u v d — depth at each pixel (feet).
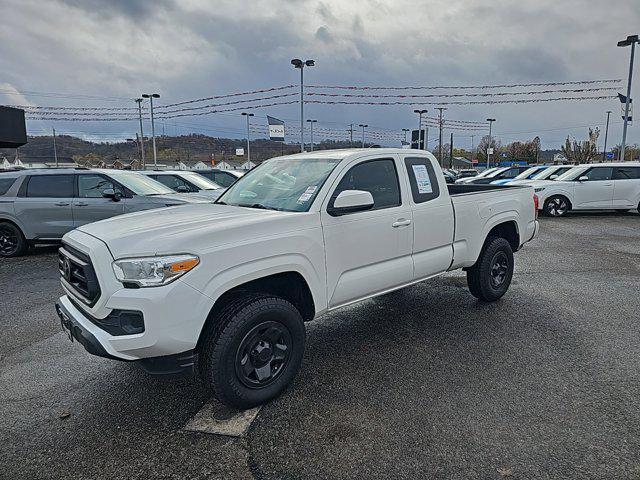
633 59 72.54
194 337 9.02
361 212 12.24
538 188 45.85
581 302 17.79
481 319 15.89
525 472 8.01
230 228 9.72
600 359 12.55
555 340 13.94
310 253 10.98
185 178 38.75
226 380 9.61
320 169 12.55
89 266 9.20
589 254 27.58
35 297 19.36
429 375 11.73
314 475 8.07
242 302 9.93
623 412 9.88
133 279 8.68
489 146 170.40
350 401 10.50
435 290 19.65
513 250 18.97
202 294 9.07
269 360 10.33
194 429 9.52
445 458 8.43
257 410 10.20
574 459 8.34
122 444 9.06
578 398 10.48
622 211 49.52
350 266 12.09
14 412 10.28
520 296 18.65
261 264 10.02
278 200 12.28
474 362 12.45
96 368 12.50
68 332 10.36
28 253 29.19
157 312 8.61
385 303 17.89
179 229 9.62
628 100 74.28
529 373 11.76
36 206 27.07
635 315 16.21
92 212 27.09
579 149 145.48
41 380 11.82
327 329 15.16
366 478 7.96
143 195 27.40
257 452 8.73
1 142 53.62
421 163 14.55
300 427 9.51
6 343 14.35
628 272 22.85
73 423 9.81
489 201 16.70
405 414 9.91
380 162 13.28
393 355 13.00
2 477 8.15
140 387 11.38
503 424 9.46
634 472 7.98
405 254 13.60
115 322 8.82
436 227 14.48
